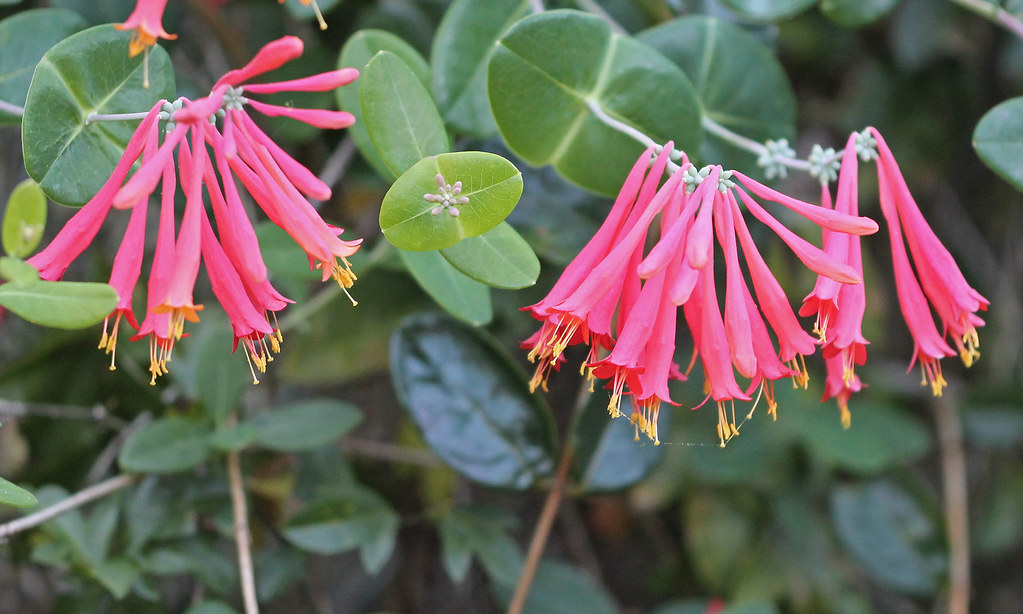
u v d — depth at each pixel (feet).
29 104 2.12
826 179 2.28
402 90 2.14
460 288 2.27
